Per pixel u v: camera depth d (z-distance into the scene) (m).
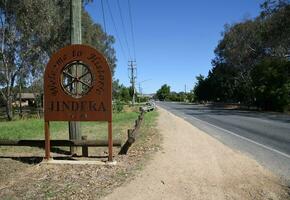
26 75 44.50
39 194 7.50
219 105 87.56
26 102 90.31
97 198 7.23
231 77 77.12
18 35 41.75
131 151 12.25
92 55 10.06
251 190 7.81
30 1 39.00
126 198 7.25
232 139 16.62
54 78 10.16
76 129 11.76
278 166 10.38
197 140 15.29
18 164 10.45
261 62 56.34
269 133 19.25
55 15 40.91
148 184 8.13
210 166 9.98
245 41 65.44
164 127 21.53
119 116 35.19
